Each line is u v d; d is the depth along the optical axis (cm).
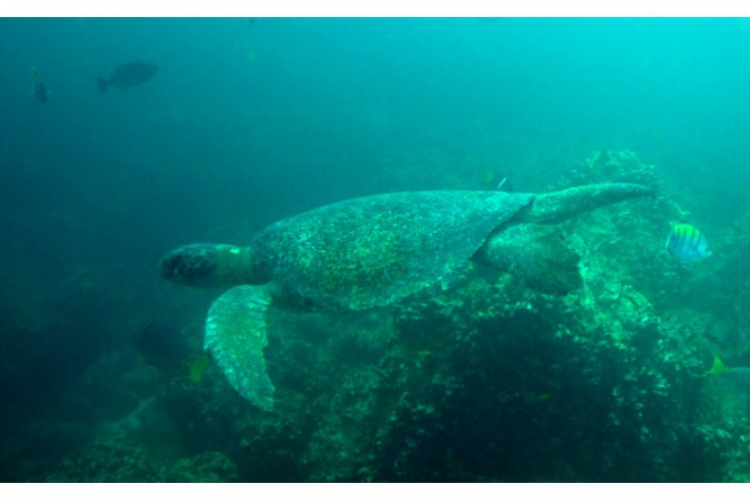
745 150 3161
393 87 6456
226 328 607
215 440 966
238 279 779
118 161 3625
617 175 1314
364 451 741
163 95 6406
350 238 655
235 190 2756
